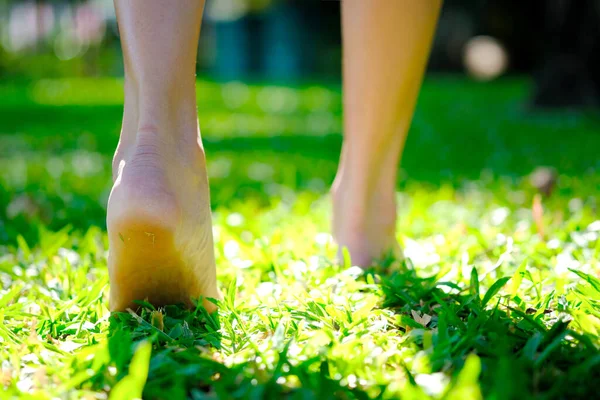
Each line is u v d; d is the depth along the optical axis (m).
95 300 0.81
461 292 0.84
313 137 3.16
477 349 0.66
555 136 2.77
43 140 3.04
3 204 1.47
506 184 1.62
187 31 0.74
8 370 0.65
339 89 7.07
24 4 10.37
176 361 0.66
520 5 7.67
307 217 1.31
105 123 3.86
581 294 0.78
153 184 0.70
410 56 0.92
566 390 0.60
